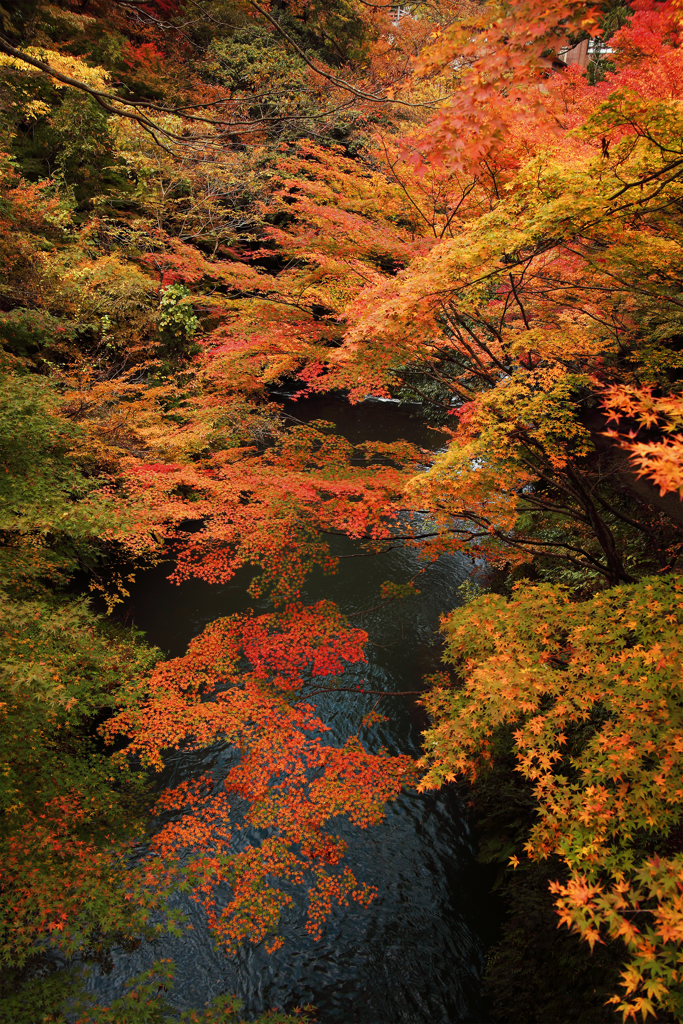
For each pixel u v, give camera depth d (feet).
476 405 21.81
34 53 46.78
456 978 21.09
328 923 22.89
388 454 26.61
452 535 25.43
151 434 36.52
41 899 17.17
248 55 58.03
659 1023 12.37
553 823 10.90
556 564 34.40
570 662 13.74
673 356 23.79
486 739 14.71
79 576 41.19
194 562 26.63
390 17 39.45
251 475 26.27
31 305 41.81
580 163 15.90
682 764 10.87
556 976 19.20
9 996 17.26
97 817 21.74
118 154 56.49
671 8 15.33
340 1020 19.88
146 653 27.89
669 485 6.96
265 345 28.78
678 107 13.51
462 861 25.44
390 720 32.27
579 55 39.86
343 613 40.68
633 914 14.42
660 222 17.98
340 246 24.41
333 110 25.95
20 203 41.37
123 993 20.21
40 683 17.99
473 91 11.99
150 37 63.16
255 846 24.75
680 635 12.68
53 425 24.98
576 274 23.61
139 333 50.42
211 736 21.70
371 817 19.62
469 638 16.97
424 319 17.07
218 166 54.70
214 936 19.51
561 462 20.12
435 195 23.84
